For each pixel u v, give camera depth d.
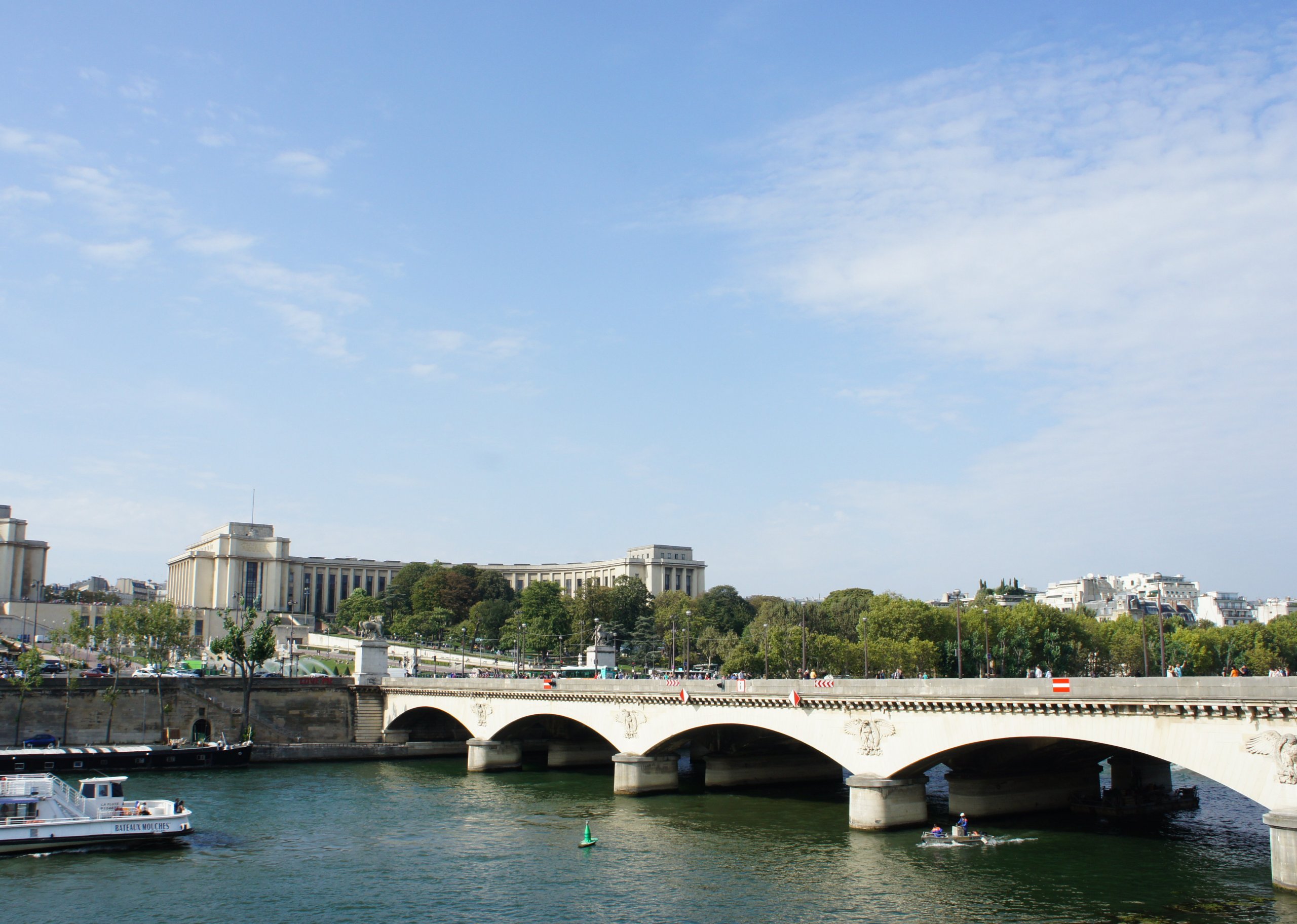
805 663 172.12
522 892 74.44
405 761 151.62
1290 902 63.94
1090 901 67.75
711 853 84.12
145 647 178.12
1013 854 80.56
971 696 80.94
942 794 110.69
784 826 94.56
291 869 81.88
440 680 149.75
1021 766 96.56
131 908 71.81
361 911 70.69
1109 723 73.06
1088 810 96.44
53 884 77.62
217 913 70.69
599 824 97.38
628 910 69.50
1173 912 64.56
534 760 154.12
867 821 89.06
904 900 69.31
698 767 143.88
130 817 91.25
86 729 146.75
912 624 199.38
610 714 119.00
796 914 67.19
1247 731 65.56
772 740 121.88
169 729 151.25
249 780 128.38
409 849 88.12
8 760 127.44
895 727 88.12
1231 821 93.56
